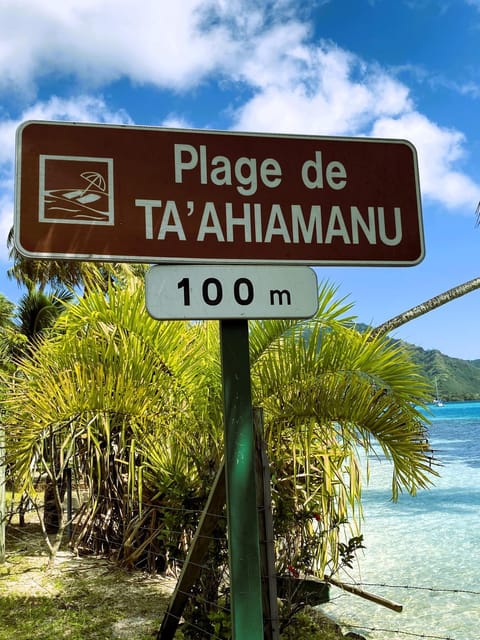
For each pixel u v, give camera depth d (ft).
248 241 7.14
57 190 6.75
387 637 16.60
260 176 7.32
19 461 12.91
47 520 26.27
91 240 6.75
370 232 7.48
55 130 6.87
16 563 20.42
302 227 7.32
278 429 12.94
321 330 13.15
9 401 13.57
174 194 7.06
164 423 14.16
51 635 14.01
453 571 24.89
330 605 19.36
